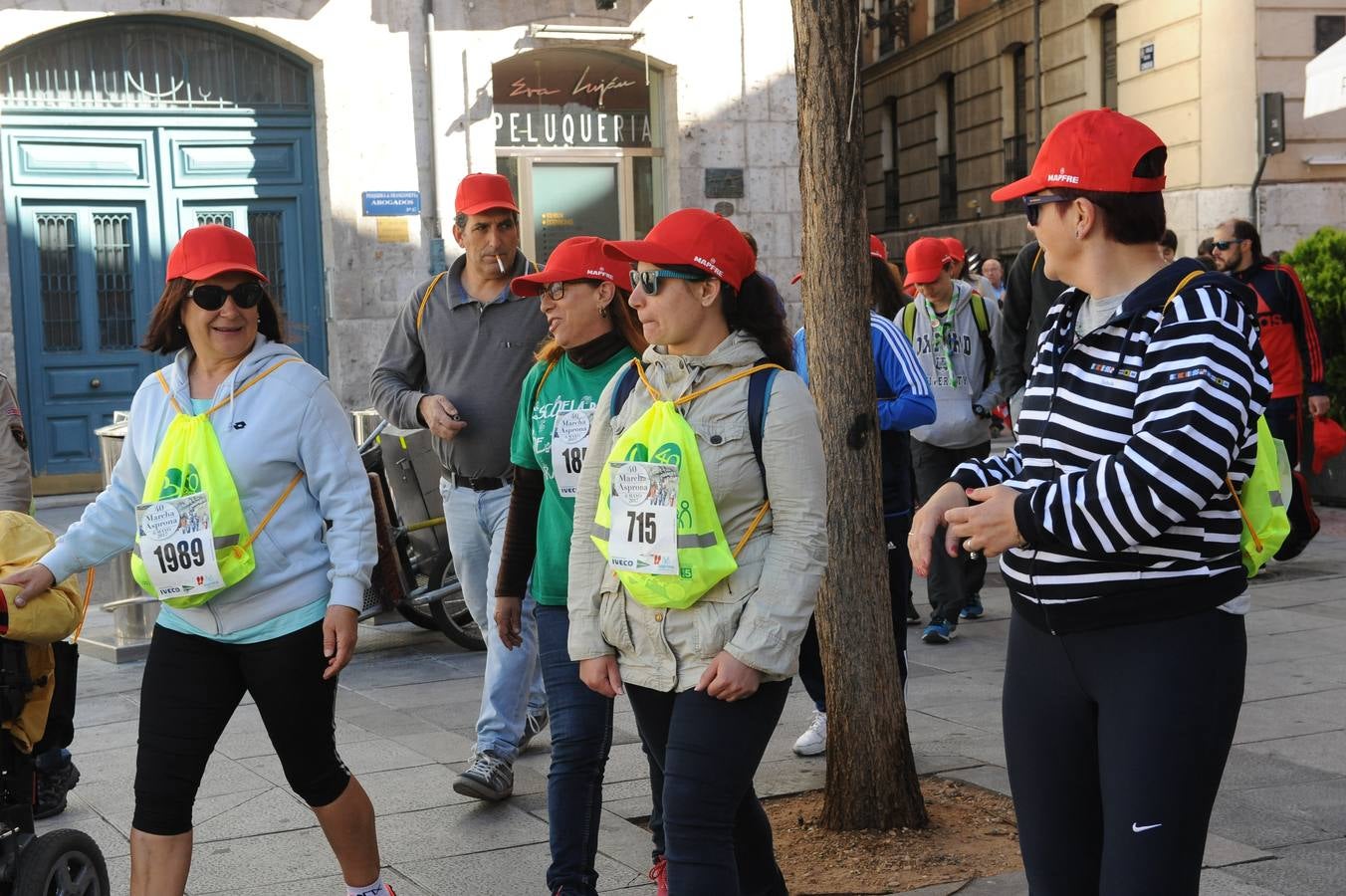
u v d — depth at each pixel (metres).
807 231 4.36
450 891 4.05
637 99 14.90
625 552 2.98
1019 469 2.75
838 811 4.41
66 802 4.96
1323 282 11.38
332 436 3.53
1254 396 2.39
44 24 12.69
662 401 3.06
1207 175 19.11
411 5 13.83
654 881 4.07
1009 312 7.55
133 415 3.58
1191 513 2.34
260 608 3.43
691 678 3.00
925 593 8.91
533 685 5.44
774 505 2.99
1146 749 2.42
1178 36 19.52
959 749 5.34
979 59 24.88
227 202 13.61
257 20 13.31
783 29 14.99
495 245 5.13
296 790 3.54
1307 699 6.02
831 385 4.31
